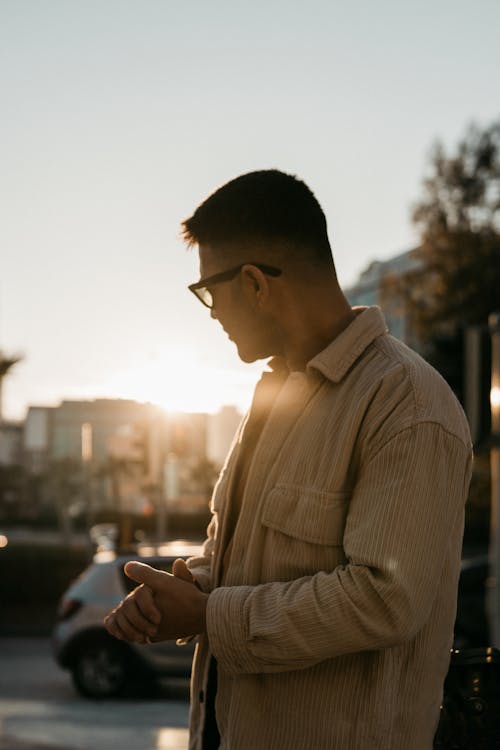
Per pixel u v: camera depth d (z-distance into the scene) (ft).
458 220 112.88
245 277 5.67
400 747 5.27
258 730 5.30
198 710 6.04
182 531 215.31
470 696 6.03
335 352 5.54
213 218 5.74
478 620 46.09
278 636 5.04
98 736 24.38
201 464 219.41
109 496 257.14
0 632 71.05
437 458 5.15
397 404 5.24
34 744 22.72
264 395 6.07
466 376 25.39
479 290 106.73
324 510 5.27
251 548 5.48
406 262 107.34
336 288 5.81
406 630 4.99
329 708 5.21
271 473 5.52
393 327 104.12
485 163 113.09
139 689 38.09
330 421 5.42
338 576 5.02
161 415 80.74
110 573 38.24
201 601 5.31
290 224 5.64
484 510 115.34
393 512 5.01
